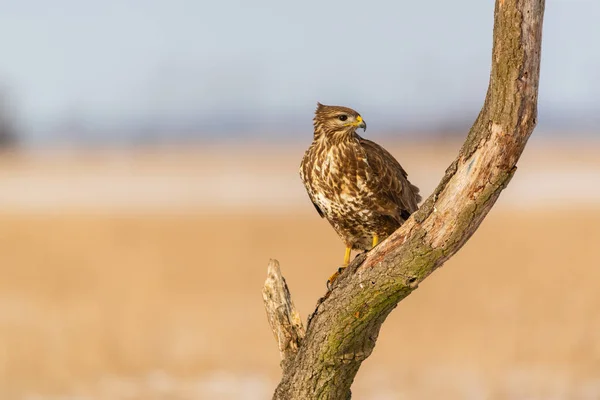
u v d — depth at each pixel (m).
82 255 27.16
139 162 67.88
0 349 15.94
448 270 23.80
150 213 36.50
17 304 20.30
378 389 14.31
